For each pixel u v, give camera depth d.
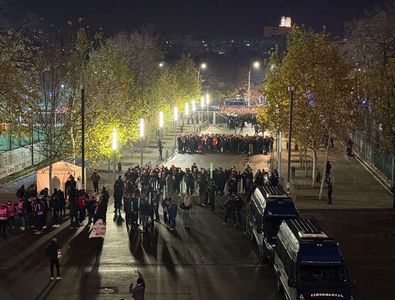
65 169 38.38
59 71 41.62
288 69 43.53
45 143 46.34
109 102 44.88
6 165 46.06
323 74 41.84
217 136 64.75
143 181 38.69
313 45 43.03
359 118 47.00
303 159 58.50
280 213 26.09
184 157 60.34
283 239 22.19
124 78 54.75
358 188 44.91
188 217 31.92
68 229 30.91
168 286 22.78
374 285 23.55
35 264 25.22
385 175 47.22
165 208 32.53
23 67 41.72
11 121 39.88
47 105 40.47
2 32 43.03
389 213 36.72
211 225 32.75
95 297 21.45
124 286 22.67
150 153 63.06
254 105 123.75
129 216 31.80
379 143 48.47
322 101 41.69
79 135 42.16
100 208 29.64
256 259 26.52
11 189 41.72
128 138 53.31
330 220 34.78
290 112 39.03
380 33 68.81
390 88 44.47
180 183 41.69
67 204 35.88
